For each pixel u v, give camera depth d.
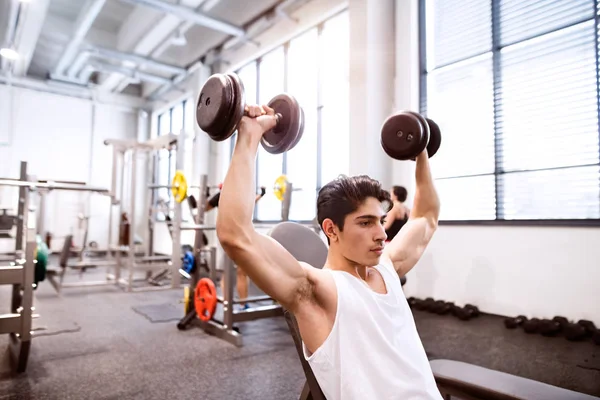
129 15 6.27
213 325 2.88
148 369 2.20
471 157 3.62
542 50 3.21
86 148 8.25
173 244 4.50
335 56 4.91
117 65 7.20
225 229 0.63
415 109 4.00
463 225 3.56
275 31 5.58
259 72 6.10
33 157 7.70
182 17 5.10
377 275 0.80
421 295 3.84
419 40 4.05
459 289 3.57
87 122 8.29
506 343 2.61
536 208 3.19
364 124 3.98
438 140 1.20
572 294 2.91
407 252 0.95
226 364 2.28
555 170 3.10
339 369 0.65
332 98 4.94
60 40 6.29
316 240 1.16
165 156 8.40
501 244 3.31
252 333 2.93
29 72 7.77
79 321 3.23
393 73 4.15
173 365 2.26
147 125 8.87
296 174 5.43
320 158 5.06
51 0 5.60
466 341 2.66
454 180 3.74
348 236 0.71
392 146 1.05
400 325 0.73
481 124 3.57
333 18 4.93
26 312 2.12
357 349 0.66
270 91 5.91
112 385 1.98
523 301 3.16
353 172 4.07
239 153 0.68
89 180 8.25
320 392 0.79
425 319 3.30
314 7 4.99
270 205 5.88
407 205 3.90
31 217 2.18
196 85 6.84
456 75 3.77
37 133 7.75
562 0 3.11
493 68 3.49
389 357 0.67
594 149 2.91
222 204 0.65
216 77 0.69
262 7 5.22
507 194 3.36
